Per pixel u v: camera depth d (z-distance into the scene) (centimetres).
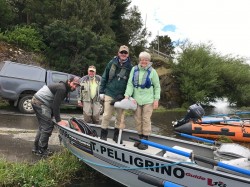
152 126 1155
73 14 1986
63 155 586
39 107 564
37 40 1725
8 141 642
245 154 480
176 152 451
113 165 498
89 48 1770
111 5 2309
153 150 571
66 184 518
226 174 389
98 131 640
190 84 2175
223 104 2581
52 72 1067
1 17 1772
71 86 559
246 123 1007
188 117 1002
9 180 466
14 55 1541
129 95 549
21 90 992
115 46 2003
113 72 555
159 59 2386
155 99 548
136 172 473
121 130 572
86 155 536
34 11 1962
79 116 1134
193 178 418
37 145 588
